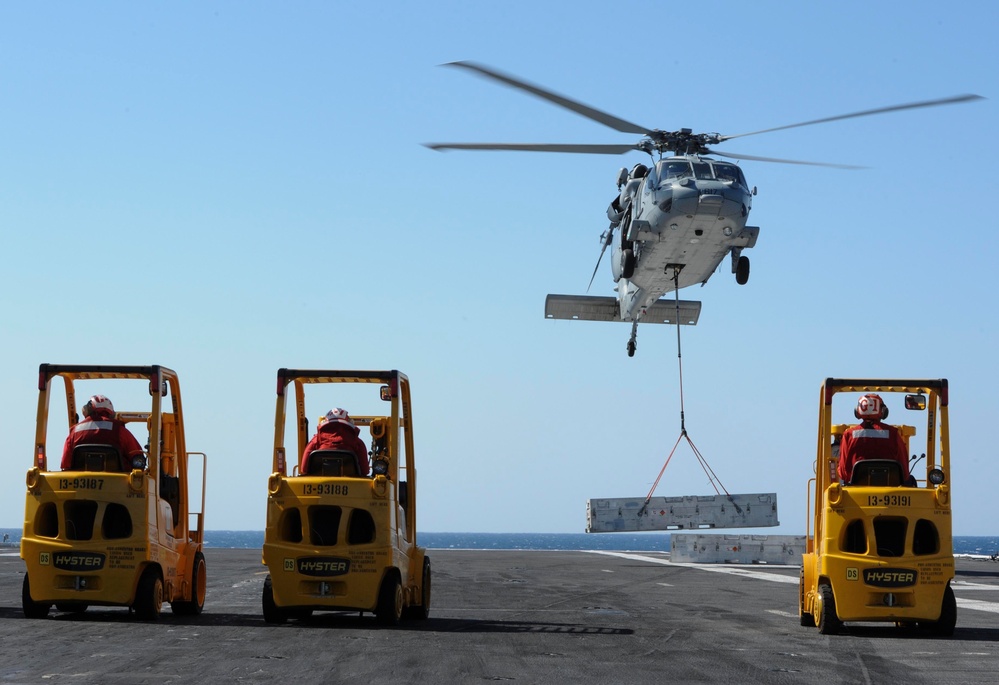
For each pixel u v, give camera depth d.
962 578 28.69
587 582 25.66
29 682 8.73
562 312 35.97
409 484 14.77
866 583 13.13
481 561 38.53
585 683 9.05
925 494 13.29
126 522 13.95
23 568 25.92
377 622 13.81
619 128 28.55
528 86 23.73
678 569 33.38
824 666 10.30
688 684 9.07
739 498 34.56
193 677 9.06
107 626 13.12
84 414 14.41
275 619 13.90
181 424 15.29
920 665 10.42
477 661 10.31
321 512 13.84
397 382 14.07
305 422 15.24
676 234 27.95
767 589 23.52
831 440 14.69
